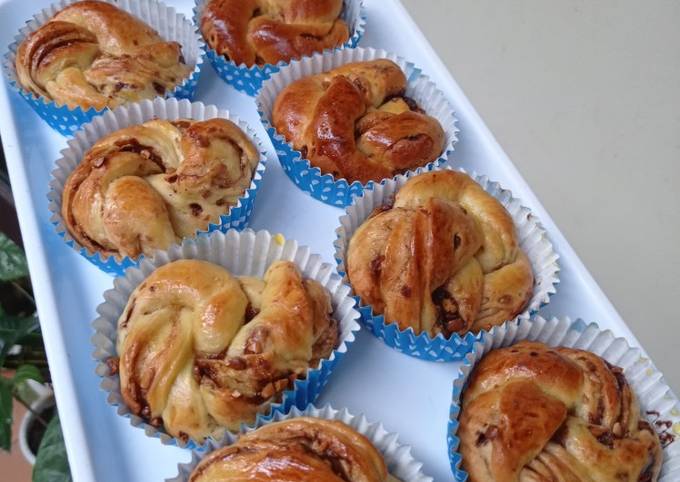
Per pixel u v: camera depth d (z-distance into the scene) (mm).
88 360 279
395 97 347
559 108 495
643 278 467
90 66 335
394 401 285
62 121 332
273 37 351
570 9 493
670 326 458
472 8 526
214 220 305
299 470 227
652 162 469
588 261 474
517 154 504
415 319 281
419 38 383
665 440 270
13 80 338
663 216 467
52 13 359
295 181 335
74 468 252
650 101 468
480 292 290
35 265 292
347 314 285
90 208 293
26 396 401
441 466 272
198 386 258
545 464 250
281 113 330
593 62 486
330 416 260
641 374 280
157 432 258
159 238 292
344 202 328
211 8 354
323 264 292
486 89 517
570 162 492
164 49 338
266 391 258
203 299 266
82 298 297
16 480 401
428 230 282
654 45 466
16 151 324
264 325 262
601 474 250
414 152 322
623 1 476
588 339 287
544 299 296
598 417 261
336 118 317
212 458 239
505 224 301
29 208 308
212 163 302
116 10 344
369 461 239
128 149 305
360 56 363
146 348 259
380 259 287
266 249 297
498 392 261
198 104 334
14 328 360
